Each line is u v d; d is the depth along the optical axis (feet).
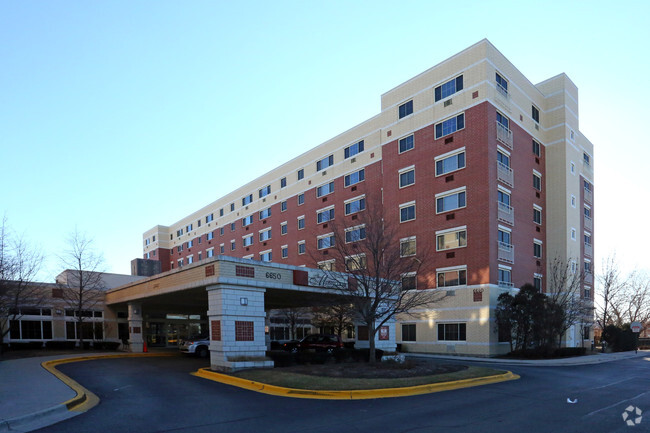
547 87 130.00
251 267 62.64
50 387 42.70
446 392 43.47
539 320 95.30
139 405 36.60
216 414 32.89
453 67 110.83
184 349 85.35
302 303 94.63
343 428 28.35
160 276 76.89
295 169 171.22
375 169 135.23
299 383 44.91
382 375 49.65
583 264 130.52
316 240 154.71
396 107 125.59
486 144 101.65
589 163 142.20
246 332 60.59
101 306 110.83
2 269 83.87
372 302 72.79
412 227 116.16
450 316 104.88
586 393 43.62
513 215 108.17
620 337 130.62
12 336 97.45
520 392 43.91
